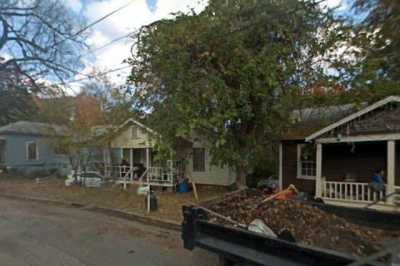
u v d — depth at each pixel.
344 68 10.82
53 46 25.73
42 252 6.18
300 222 5.21
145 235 7.50
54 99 21.38
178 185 15.84
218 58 10.38
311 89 11.19
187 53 10.26
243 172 11.80
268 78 10.02
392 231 4.76
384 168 11.97
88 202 12.47
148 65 11.11
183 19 10.39
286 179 14.73
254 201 6.07
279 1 10.47
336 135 11.48
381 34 7.81
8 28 24.72
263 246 3.67
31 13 24.61
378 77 10.48
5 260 5.72
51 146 20.16
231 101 10.02
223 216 5.04
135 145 17.42
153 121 11.52
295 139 13.74
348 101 11.24
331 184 11.63
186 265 5.36
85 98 18.11
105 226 8.52
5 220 9.34
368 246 4.24
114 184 17.80
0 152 27.33
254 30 10.52
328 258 3.00
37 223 8.91
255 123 11.32
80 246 6.59
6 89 27.06
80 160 17.69
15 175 24.03
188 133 10.57
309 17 10.65
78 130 16.64
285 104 10.72
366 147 12.51
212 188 16.48
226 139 11.10
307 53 11.05
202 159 17.20
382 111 10.54
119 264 5.47
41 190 16.23
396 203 9.52
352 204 10.91
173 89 10.54
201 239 4.62
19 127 27.56
